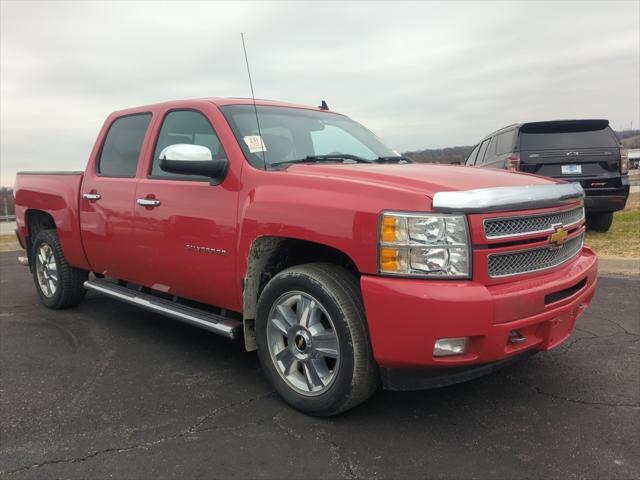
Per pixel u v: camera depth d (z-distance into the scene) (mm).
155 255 3916
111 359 4027
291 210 2979
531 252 2828
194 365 3881
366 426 2895
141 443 2756
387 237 2605
